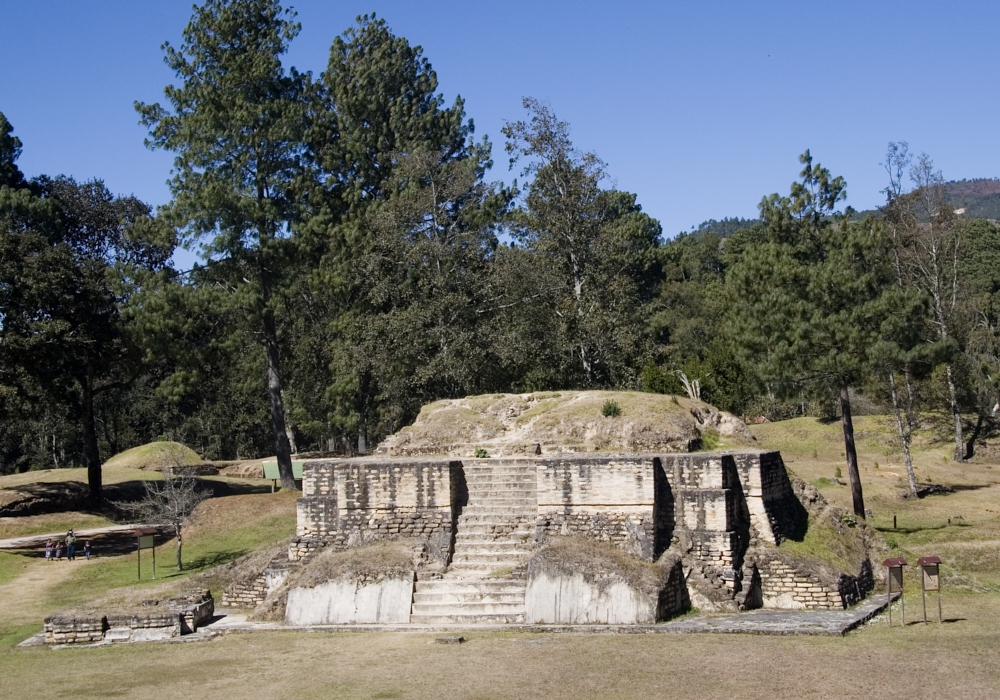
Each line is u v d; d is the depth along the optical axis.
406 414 53.28
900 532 40.25
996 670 22.00
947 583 32.72
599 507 31.19
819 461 57.38
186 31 54.84
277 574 32.41
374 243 52.16
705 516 30.97
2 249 48.38
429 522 32.00
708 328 79.88
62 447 82.75
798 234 44.12
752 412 71.19
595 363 53.12
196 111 53.75
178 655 27.00
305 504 33.12
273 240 53.03
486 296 52.31
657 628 27.11
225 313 53.38
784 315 41.09
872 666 22.86
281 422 54.97
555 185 55.47
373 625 28.88
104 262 58.81
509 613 28.86
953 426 62.84
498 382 53.16
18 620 33.28
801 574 30.36
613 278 56.09
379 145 59.59
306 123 58.94
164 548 45.00
